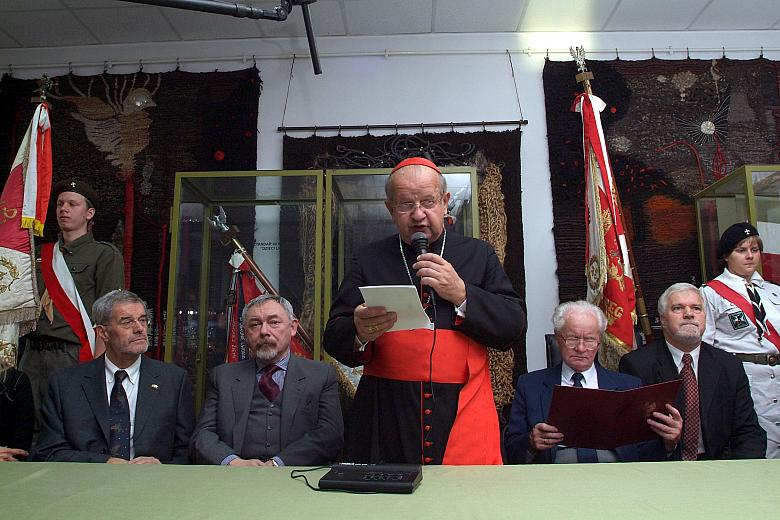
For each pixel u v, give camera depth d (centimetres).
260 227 383
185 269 379
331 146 442
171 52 467
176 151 445
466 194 375
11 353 297
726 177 387
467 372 171
